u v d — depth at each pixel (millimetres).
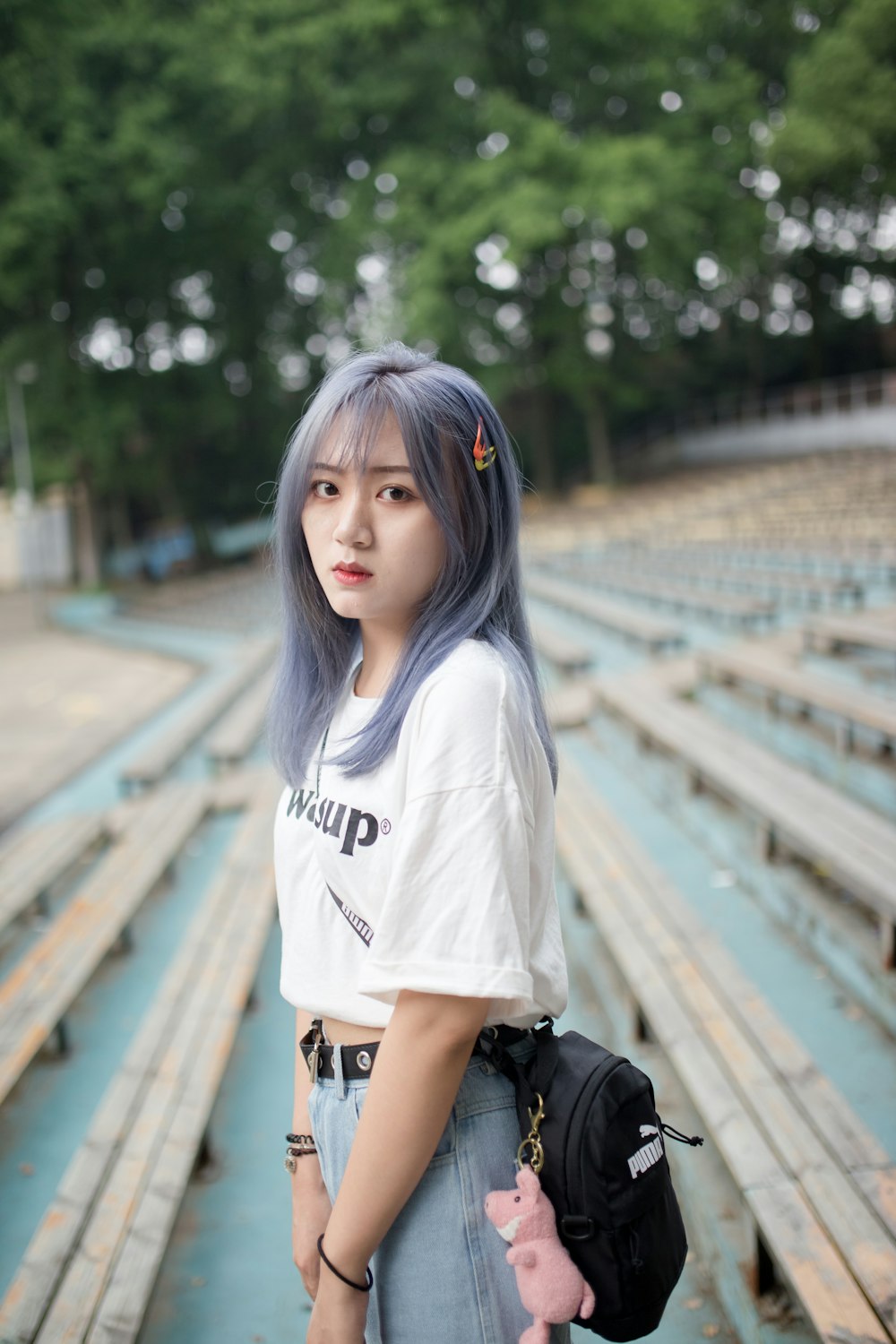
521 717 993
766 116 28469
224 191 26844
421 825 930
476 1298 1003
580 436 36969
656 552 15797
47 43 22641
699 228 25672
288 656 1184
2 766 8055
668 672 7223
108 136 24422
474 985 889
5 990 3133
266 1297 2062
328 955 1087
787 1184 1865
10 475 27672
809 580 8570
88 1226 2055
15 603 31266
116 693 12117
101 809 6219
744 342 35500
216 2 26688
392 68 27734
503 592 1085
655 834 4527
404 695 998
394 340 1108
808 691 4523
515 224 23266
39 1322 1804
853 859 2889
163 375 29703
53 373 26281
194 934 3553
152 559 34844
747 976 3008
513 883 930
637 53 27359
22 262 23250
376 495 1014
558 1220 999
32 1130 2736
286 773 1147
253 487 33812
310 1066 1125
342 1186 946
